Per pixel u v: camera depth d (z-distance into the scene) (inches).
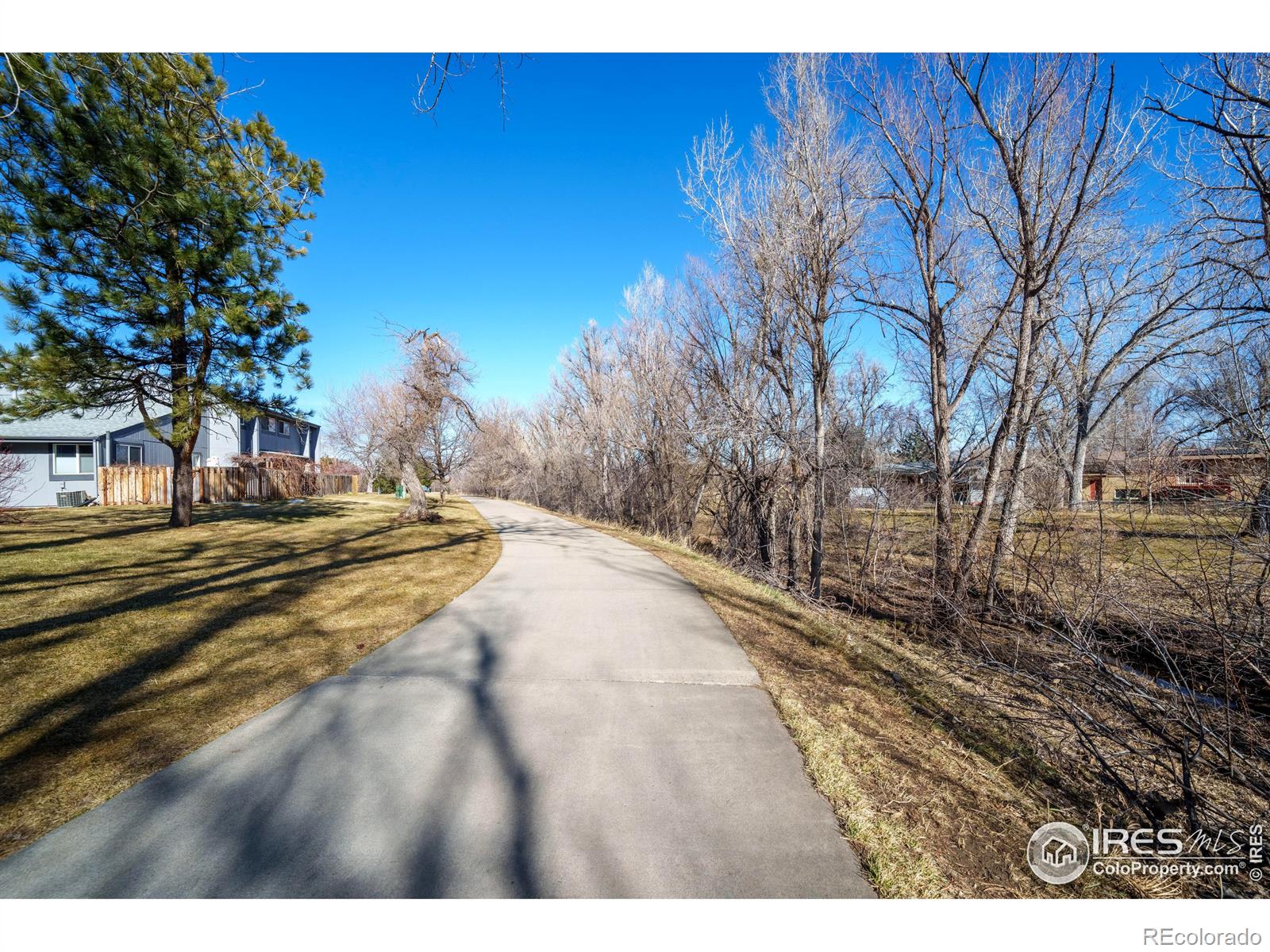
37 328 398.9
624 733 141.0
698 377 646.5
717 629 237.9
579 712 153.0
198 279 436.1
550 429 1379.2
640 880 91.1
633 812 108.0
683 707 157.8
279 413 546.6
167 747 128.3
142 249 404.2
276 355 494.6
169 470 789.2
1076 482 373.7
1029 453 436.5
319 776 118.1
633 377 827.4
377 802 109.3
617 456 977.5
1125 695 160.4
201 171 397.4
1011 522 355.6
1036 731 180.1
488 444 1349.7
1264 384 210.8
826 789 117.6
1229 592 163.3
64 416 855.1
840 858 97.8
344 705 153.5
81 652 184.5
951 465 510.3
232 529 504.1
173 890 86.7
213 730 137.3
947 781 134.4
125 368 441.7
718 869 94.0
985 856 107.0
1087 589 215.0
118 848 95.1
